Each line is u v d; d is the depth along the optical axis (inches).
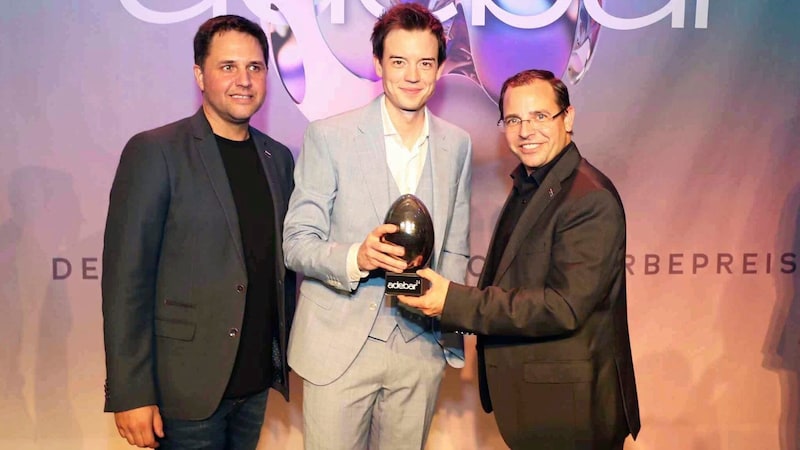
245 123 71.0
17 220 92.4
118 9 91.1
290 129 95.5
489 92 96.6
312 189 67.6
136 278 64.1
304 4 93.7
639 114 98.3
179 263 66.4
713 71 98.7
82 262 94.1
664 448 103.9
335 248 63.6
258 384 70.9
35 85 91.0
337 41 94.6
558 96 66.9
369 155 67.2
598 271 61.8
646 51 97.6
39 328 94.3
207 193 66.5
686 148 99.3
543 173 67.9
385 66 65.6
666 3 97.2
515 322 61.9
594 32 96.7
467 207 73.5
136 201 64.1
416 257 61.3
